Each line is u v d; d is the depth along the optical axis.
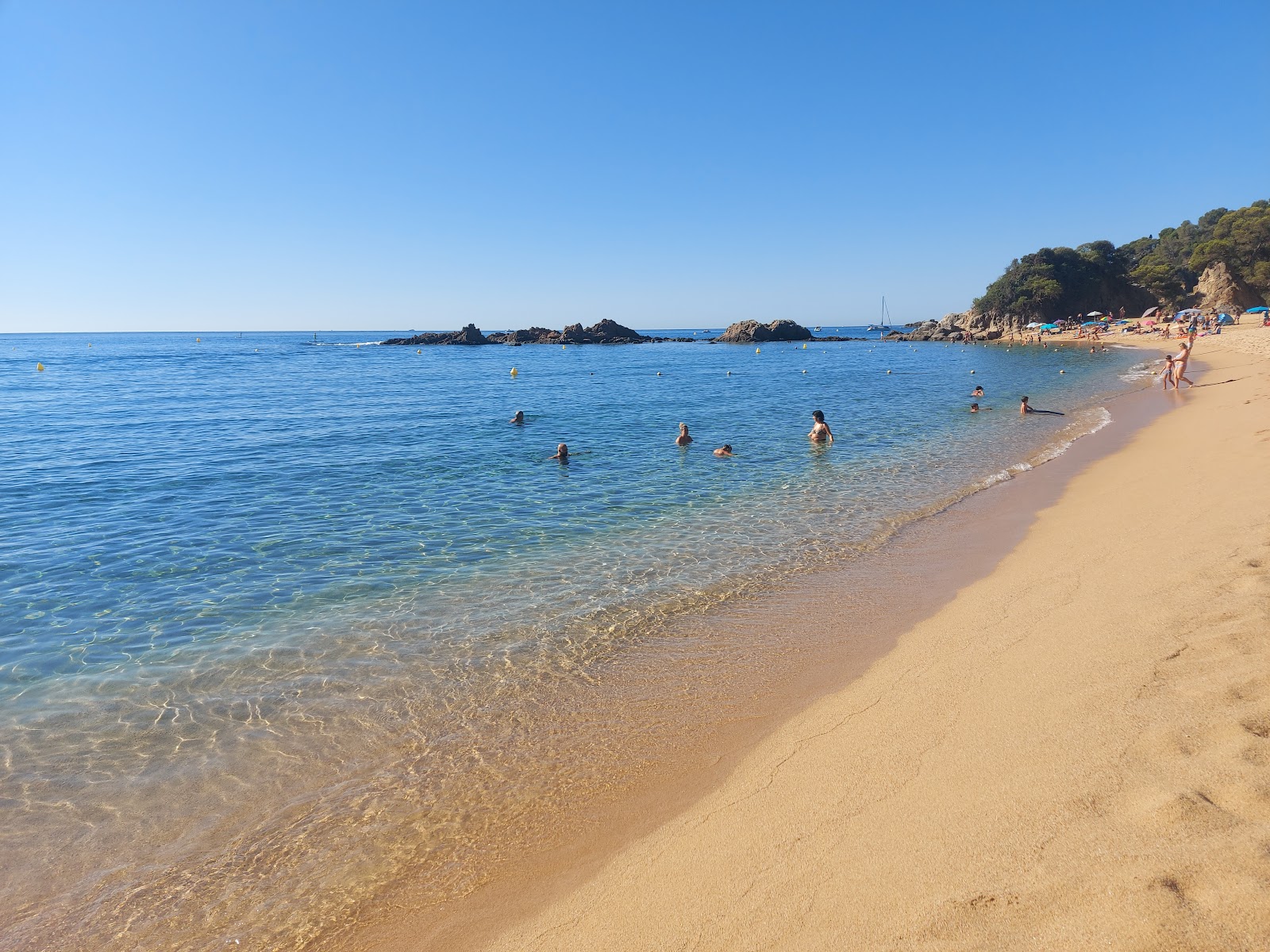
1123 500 12.03
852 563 10.29
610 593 9.45
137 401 37.19
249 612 8.97
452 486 16.41
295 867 4.66
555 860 4.57
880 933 3.37
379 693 6.87
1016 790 4.25
